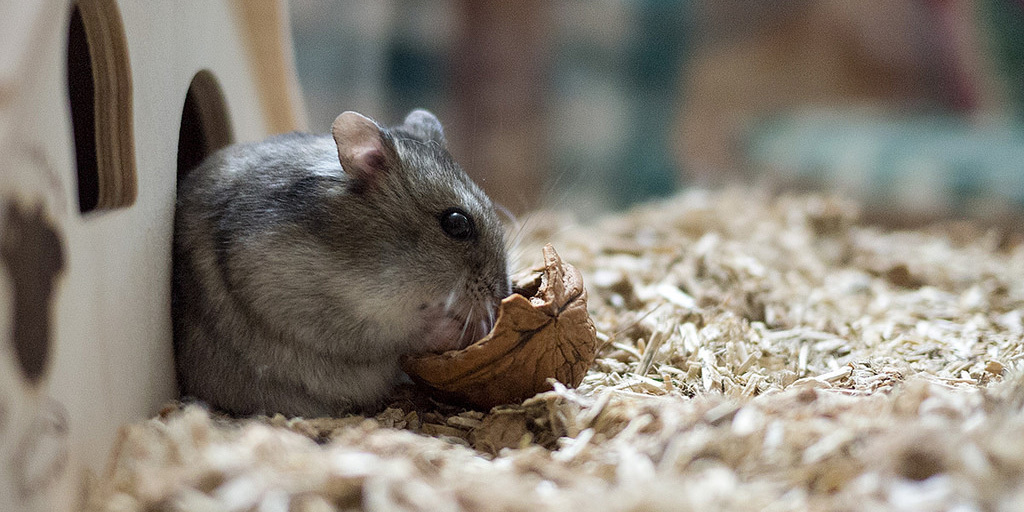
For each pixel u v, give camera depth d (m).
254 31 0.40
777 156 0.83
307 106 0.83
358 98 0.84
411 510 0.24
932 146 0.78
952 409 0.27
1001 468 0.25
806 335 0.36
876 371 0.33
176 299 0.32
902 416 0.27
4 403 0.23
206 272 0.31
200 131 0.38
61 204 0.25
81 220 0.26
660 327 0.35
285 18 0.41
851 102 0.90
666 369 0.33
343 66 0.83
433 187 0.31
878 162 0.77
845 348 0.35
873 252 0.49
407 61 0.84
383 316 0.31
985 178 0.73
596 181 0.89
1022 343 0.35
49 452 0.25
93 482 0.26
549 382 0.30
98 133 0.29
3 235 0.23
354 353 0.31
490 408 0.31
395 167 0.31
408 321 0.31
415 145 0.32
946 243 0.56
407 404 0.32
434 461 0.27
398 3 0.82
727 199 0.56
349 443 0.28
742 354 0.34
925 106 0.89
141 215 0.29
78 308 0.26
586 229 0.50
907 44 0.88
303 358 0.31
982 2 0.85
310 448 0.27
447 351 0.31
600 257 0.42
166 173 0.31
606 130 0.90
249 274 0.31
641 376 0.33
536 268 0.33
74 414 0.25
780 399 0.29
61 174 0.25
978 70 0.86
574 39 0.87
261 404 0.31
